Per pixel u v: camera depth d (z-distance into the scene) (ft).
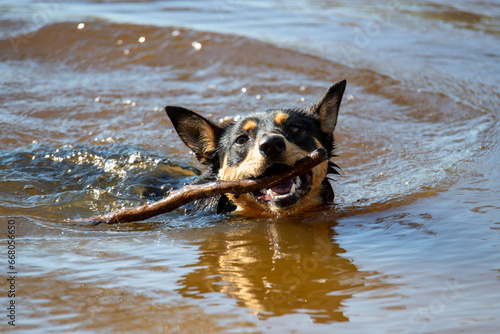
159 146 34.14
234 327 13.39
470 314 13.51
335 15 63.36
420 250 18.07
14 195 25.93
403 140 33.63
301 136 23.85
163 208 21.70
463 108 37.63
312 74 44.91
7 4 65.05
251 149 23.04
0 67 48.34
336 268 16.93
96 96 41.55
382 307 14.10
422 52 49.08
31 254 18.94
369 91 41.86
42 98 41.11
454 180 26.27
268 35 53.06
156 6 67.15
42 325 13.79
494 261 16.67
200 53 49.16
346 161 31.30
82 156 31.09
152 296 15.28
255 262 17.79
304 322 13.47
